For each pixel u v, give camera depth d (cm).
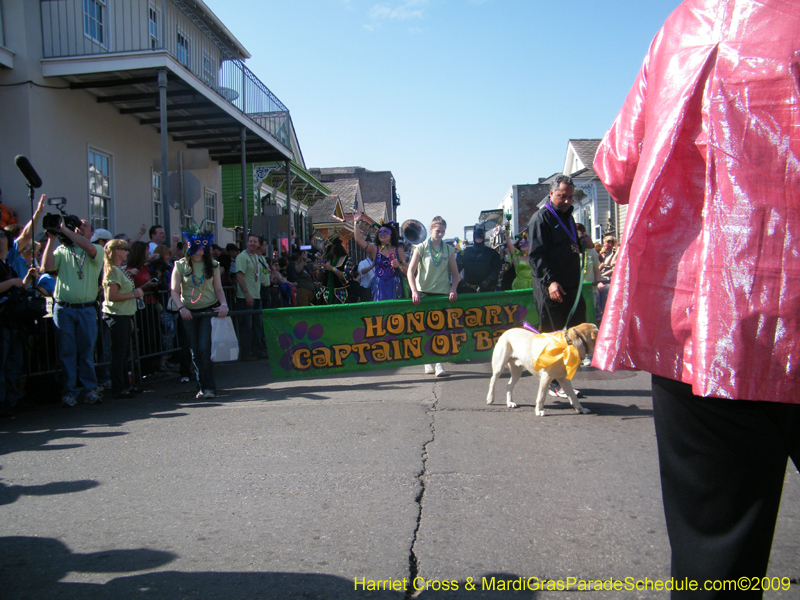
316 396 633
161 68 1045
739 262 148
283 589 250
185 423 536
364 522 312
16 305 591
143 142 1395
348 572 262
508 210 3206
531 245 575
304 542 291
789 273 144
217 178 1820
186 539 299
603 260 1128
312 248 1609
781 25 148
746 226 147
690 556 158
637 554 272
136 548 291
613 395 594
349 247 2956
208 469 404
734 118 150
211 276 663
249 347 955
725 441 154
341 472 387
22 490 378
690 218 159
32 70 1050
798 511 314
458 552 278
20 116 1045
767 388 145
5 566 277
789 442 154
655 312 162
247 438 475
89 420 568
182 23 1608
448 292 732
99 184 1236
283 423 519
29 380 682
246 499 349
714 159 152
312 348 712
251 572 264
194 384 766
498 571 260
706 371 149
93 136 1209
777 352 145
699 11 163
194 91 1174
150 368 835
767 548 154
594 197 2325
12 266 665
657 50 174
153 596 247
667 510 165
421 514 320
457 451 425
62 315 642
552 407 551
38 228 1046
